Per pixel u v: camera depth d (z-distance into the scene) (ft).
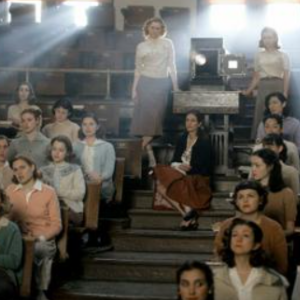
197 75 27.89
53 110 25.58
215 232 21.84
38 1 42.75
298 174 20.74
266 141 19.85
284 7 41.93
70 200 21.25
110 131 31.17
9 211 18.31
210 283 13.84
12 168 20.13
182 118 29.04
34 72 36.35
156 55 26.43
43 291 19.16
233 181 25.00
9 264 17.95
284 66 28.27
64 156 21.49
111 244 22.49
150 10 41.34
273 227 16.38
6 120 30.48
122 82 36.63
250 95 30.60
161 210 23.57
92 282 20.77
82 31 40.63
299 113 30.89
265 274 15.03
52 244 19.48
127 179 25.41
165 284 20.68
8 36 40.04
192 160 23.57
